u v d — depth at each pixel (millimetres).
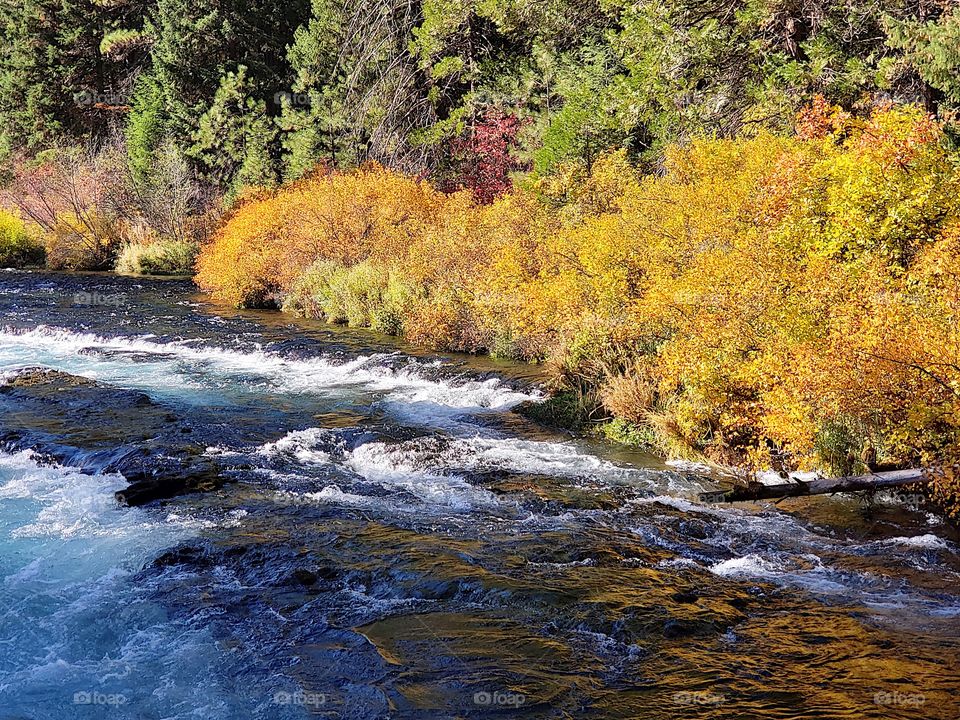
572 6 26844
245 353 17422
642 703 4898
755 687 5066
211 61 42562
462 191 23406
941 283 8273
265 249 24766
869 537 7637
